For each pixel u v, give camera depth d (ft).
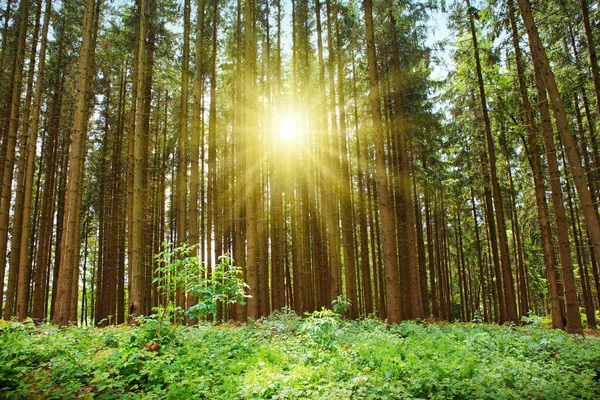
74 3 47.70
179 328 27.55
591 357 23.49
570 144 27.40
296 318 39.50
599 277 65.10
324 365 21.52
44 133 69.26
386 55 55.31
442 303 81.87
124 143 67.41
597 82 37.60
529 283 97.71
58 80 57.11
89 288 115.34
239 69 58.23
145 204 56.18
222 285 25.32
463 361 22.00
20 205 46.26
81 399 16.11
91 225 84.69
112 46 53.52
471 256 101.09
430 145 58.90
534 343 27.73
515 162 61.46
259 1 60.54
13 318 39.93
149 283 67.87
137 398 15.97
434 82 56.85
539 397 17.92
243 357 23.02
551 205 63.05
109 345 24.21
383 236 39.19
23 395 15.90
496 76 49.16
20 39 47.96
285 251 81.56
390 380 19.79
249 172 44.55
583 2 37.68
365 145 63.93
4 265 43.34
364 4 42.86
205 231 77.61
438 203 88.69
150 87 53.06
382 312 76.02
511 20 42.22
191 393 16.80
